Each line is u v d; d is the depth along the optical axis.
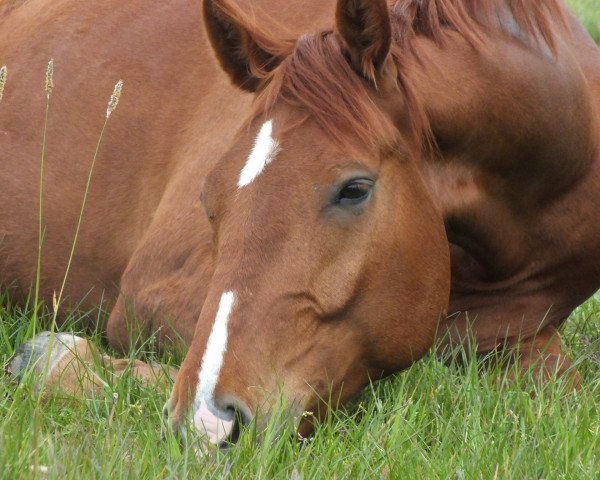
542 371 8.07
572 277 8.71
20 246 10.11
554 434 6.89
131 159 9.45
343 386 6.81
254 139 6.49
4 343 8.41
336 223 6.42
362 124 6.50
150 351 8.53
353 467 6.23
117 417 6.81
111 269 9.54
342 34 6.62
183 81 9.36
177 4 9.90
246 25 7.00
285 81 6.59
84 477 5.62
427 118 7.01
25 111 10.32
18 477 5.59
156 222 8.80
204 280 8.15
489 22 7.53
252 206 6.34
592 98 8.42
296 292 6.34
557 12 8.22
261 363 6.23
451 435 6.79
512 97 7.48
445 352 8.61
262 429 6.17
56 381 7.59
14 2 11.62
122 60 9.84
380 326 6.77
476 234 7.86
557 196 8.21
